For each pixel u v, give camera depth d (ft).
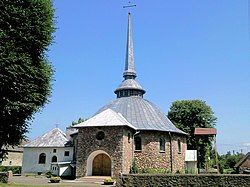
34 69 65.51
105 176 114.01
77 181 110.32
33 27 65.46
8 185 80.12
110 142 113.91
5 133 65.16
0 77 58.08
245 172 142.51
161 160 130.62
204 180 80.79
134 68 165.27
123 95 158.20
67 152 149.79
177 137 142.41
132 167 120.47
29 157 152.87
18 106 61.31
